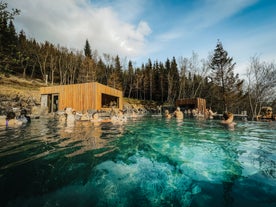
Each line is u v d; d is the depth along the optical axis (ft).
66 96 46.85
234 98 81.05
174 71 135.03
